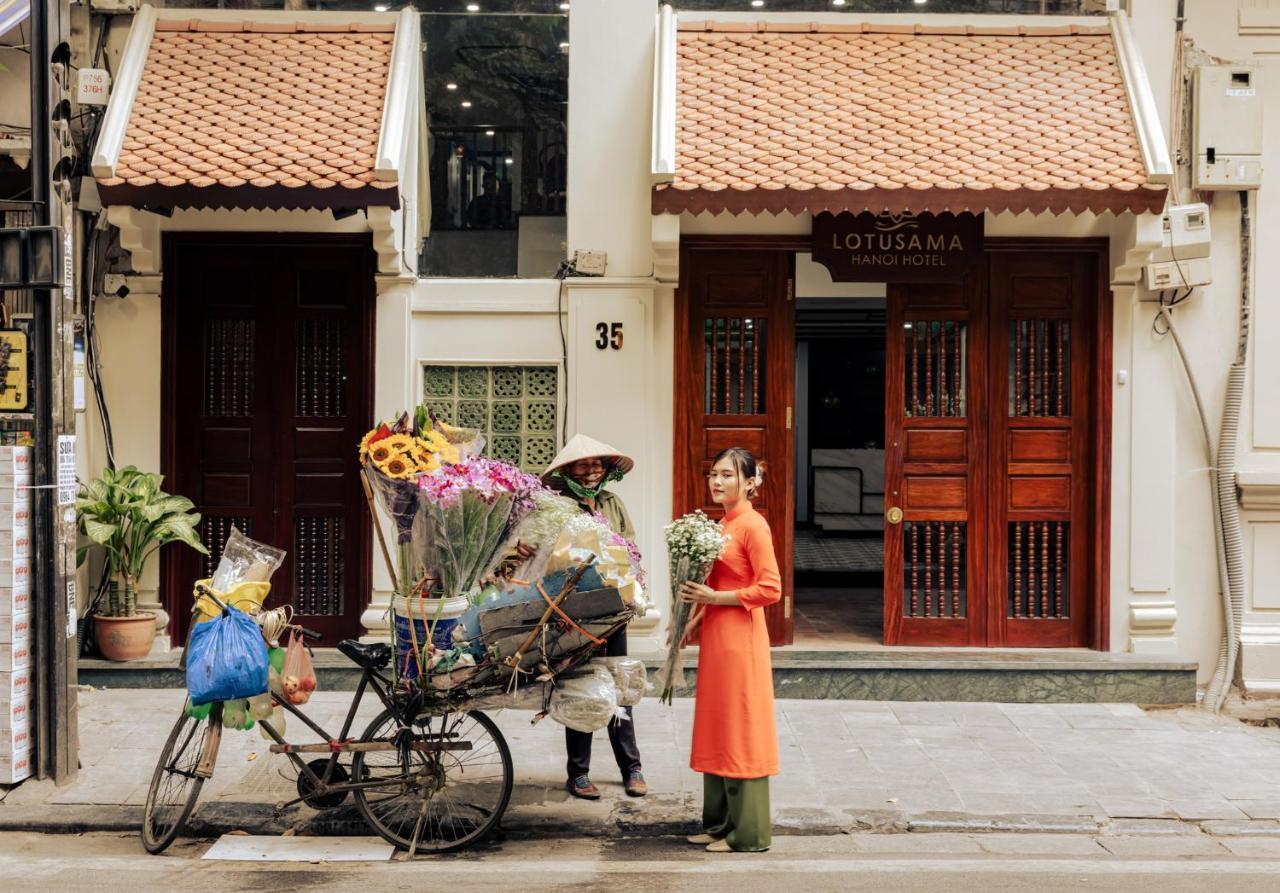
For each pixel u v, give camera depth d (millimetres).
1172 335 7902
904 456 8102
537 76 8062
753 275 8016
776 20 8047
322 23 7984
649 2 7898
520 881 4742
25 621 5785
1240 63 7891
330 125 7488
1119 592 7938
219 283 8008
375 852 5121
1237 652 7828
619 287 7781
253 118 7492
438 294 7887
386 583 7820
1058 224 7836
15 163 7746
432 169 8078
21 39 7742
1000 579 8062
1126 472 7930
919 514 8086
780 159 7281
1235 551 7848
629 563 5234
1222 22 7949
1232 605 7859
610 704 5148
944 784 5957
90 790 5773
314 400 8016
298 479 8008
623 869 4902
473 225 8078
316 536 8016
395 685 5230
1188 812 5590
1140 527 7898
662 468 7875
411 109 7824
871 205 7055
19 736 5742
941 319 8062
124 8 7840
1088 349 8039
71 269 6000
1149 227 7336
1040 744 6664
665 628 7844
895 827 5438
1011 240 7887
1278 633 7875
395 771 5320
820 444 16688
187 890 4598
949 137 7406
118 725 6762
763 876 4816
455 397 7934
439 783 5207
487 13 8047
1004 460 8070
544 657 5098
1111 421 7922
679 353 7910
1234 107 7781
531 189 8055
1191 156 7879
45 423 5809
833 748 6543
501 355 7867
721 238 7852
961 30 8000
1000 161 7242
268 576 5355
